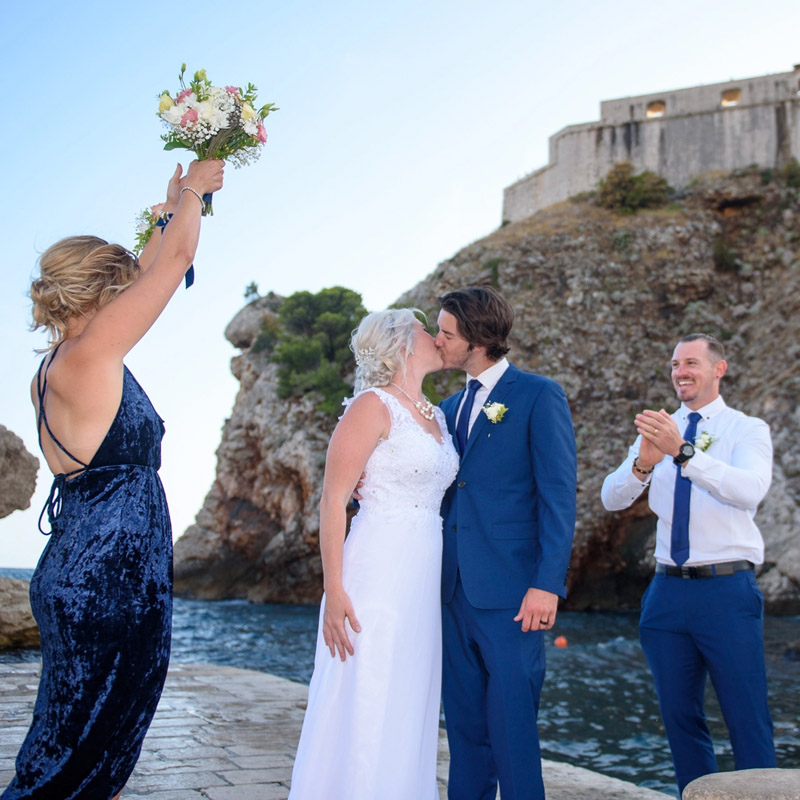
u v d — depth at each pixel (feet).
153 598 7.30
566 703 34.30
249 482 124.67
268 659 54.65
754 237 130.41
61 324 7.63
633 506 102.01
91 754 6.88
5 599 27.63
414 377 10.34
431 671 9.59
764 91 141.28
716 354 13.34
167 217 9.36
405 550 9.49
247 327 142.72
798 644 53.06
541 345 119.65
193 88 8.55
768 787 6.05
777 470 95.14
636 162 145.59
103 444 7.25
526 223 140.97
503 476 10.22
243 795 11.27
